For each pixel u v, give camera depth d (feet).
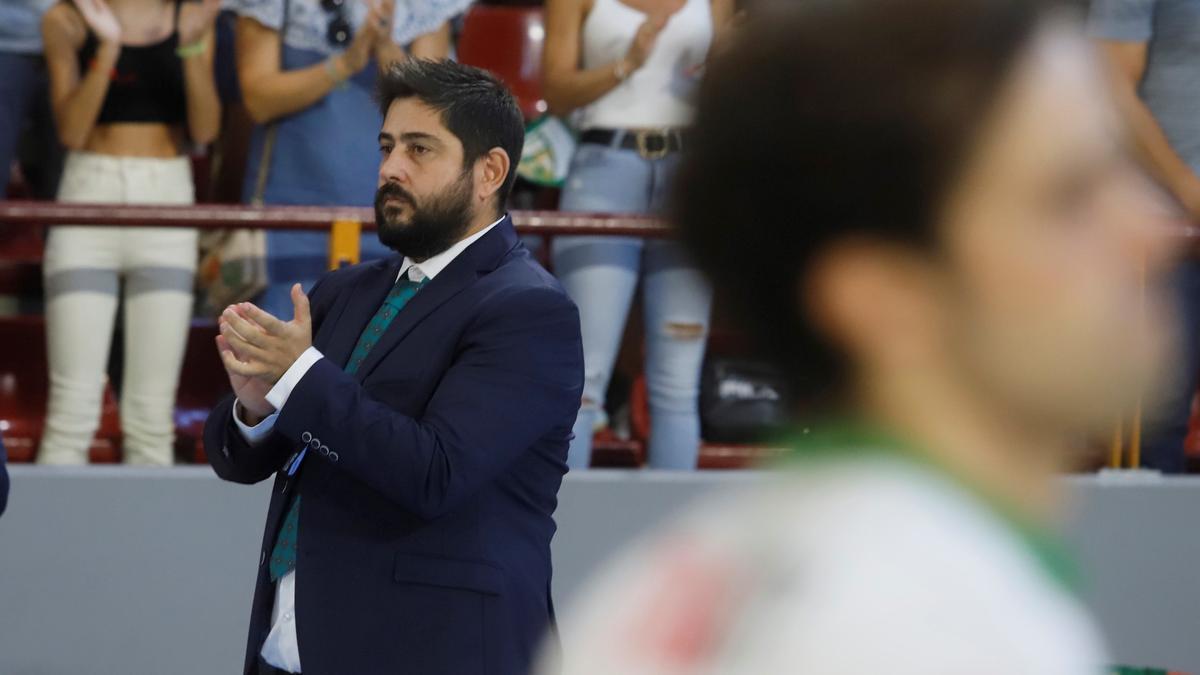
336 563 21.26
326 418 20.52
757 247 5.11
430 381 21.70
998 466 5.03
